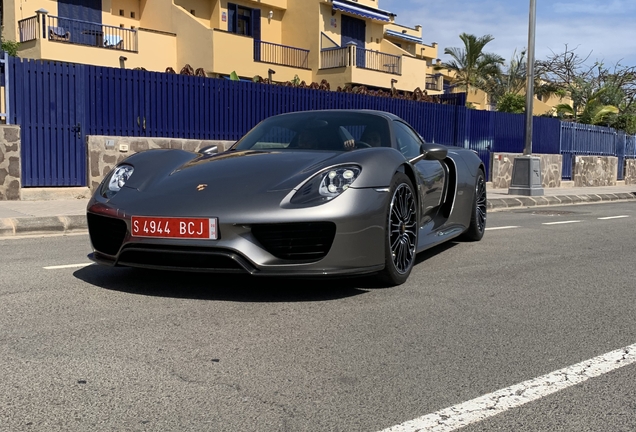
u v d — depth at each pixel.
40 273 4.01
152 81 9.12
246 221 3.11
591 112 23.17
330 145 4.21
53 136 8.34
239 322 2.99
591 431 1.95
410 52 32.28
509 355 2.64
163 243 3.20
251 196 3.23
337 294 3.58
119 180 3.69
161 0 19.64
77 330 2.81
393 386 2.27
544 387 2.29
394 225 3.70
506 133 14.67
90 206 3.57
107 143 8.65
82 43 16.98
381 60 24.31
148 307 3.21
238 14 22.02
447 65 36.00
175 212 3.19
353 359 2.54
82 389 2.17
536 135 15.52
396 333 2.90
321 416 2.00
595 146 17.64
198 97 9.58
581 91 24.17
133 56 18.14
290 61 23.41
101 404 2.05
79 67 8.48
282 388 2.22
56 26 17.47
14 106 8.02
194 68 19.16
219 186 3.36
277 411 2.03
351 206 3.25
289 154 3.84
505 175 14.56
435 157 4.37
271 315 3.12
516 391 2.25
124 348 2.59
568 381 2.36
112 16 19.33
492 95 35.62
